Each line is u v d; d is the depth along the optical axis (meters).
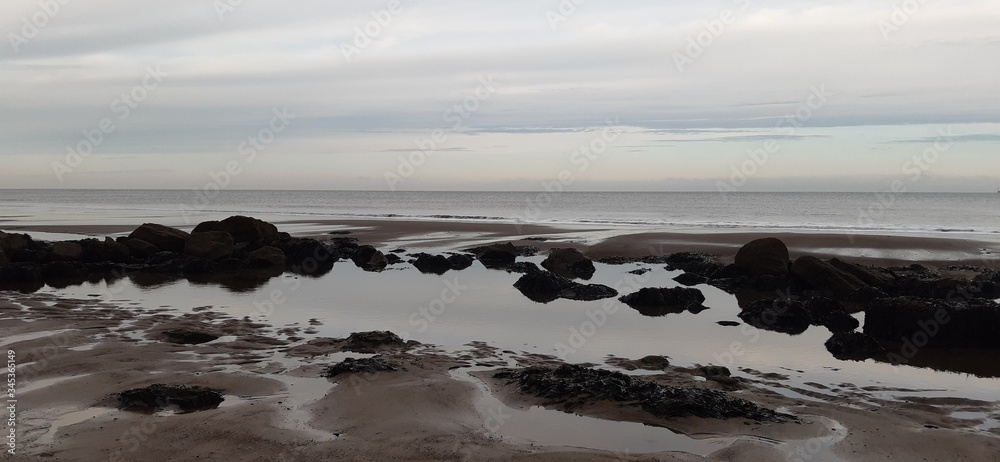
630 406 9.38
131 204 97.75
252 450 7.88
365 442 8.16
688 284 21.62
